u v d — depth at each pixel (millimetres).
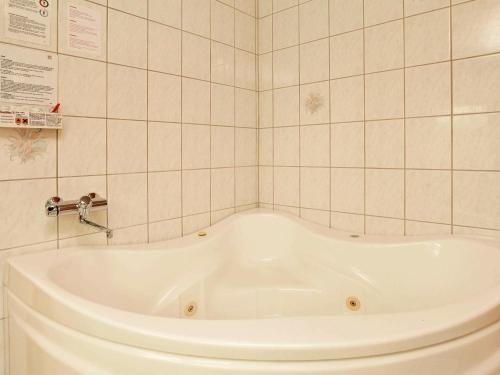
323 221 1681
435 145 1329
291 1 1758
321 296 1430
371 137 1497
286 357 555
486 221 1230
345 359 560
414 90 1370
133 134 1330
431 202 1351
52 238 1115
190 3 1538
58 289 779
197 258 1437
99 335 648
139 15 1333
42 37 1059
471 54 1230
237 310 1395
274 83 1855
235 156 1807
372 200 1510
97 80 1206
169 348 585
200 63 1593
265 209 1902
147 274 1271
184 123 1529
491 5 1184
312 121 1697
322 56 1645
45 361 738
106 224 1259
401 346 577
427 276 1248
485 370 633
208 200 1662
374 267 1356
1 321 996
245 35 1840
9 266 973
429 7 1316
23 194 1044
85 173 1187
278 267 1657
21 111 988
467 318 641
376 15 1458
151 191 1405
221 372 559
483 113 1216
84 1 1161
